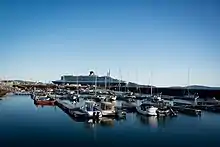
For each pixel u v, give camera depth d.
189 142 49.16
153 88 168.25
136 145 47.25
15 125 64.50
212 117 76.44
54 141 49.84
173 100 115.75
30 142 49.34
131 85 184.25
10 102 124.06
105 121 69.00
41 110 93.50
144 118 73.44
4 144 47.94
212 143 48.62
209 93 131.62
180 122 68.12
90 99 115.56
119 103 105.00
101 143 48.47
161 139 51.25
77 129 59.81
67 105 99.56
